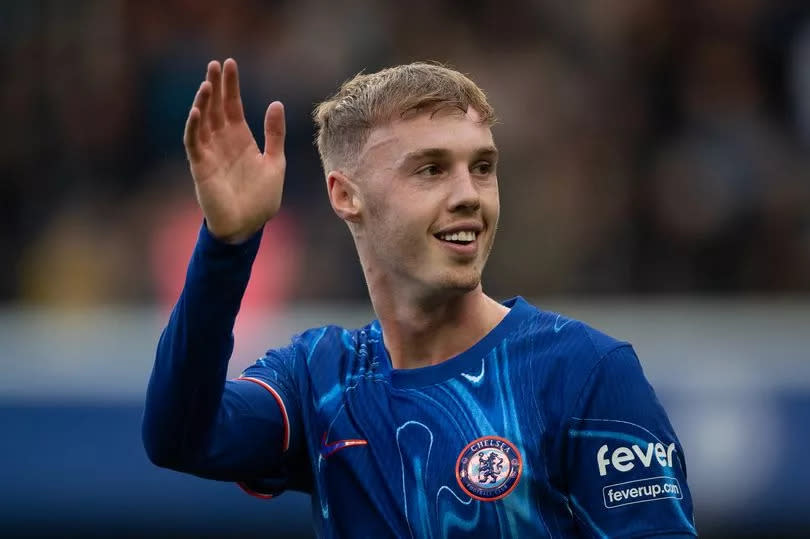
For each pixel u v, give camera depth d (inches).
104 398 738.2
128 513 729.0
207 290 336.8
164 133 1125.1
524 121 1146.0
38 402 737.0
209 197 334.3
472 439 339.3
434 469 341.4
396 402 355.3
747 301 1018.7
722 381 745.0
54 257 1071.0
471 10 1227.2
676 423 740.0
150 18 1171.9
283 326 849.5
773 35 1203.2
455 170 347.9
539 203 1088.8
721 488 731.4
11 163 1117.1
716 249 1096.8
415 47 1191.6
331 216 1040.8
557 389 338.3
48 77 1155.3
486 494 332.8
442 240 349.1
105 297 1053.2
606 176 1133.7
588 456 332.5
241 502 725.3
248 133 343.9
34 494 728.3
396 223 350.6
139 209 1084.5
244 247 339.9
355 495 355.6
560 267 1059.3
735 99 1176.2
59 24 1172.5
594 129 1165.1
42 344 813.9
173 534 730.2
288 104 1122.0
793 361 748.6
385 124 353.1
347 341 382.6
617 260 1082.1
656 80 1195.3
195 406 343.3
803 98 1176.8
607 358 338.3
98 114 1132.5
